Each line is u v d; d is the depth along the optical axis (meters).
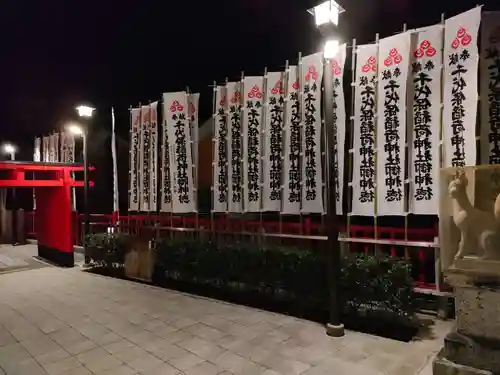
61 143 16.72
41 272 11.56
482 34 5.69
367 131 6.80
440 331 5.92
